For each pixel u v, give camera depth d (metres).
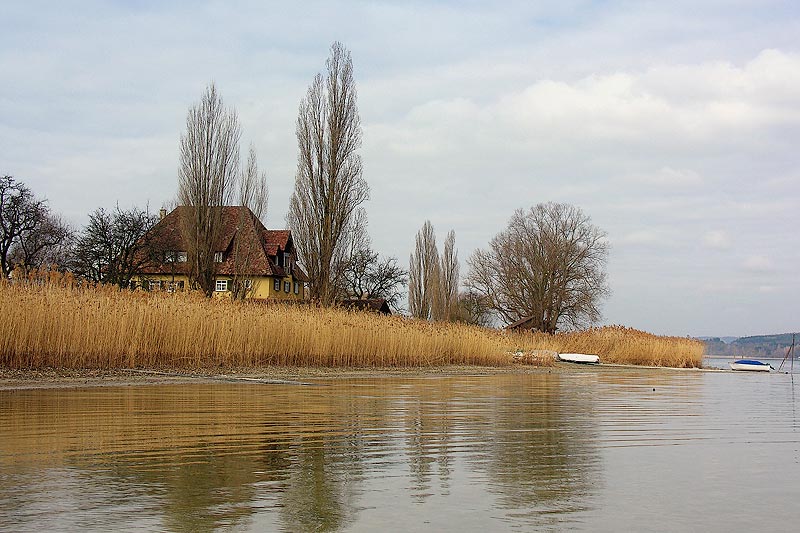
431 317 68.94
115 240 47.34
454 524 5.47
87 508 5.69
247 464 7.56
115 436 9.30
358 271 73.12
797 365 73.75
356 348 29.38
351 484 6.74
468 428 10.80
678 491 6.73
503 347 38.22
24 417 11.17
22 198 47.53
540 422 11.81
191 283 41.12
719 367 53.69
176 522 5.35
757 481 7.24
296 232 40.41
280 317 27.03
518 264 74.44
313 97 40.25
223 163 41.97
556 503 6.18
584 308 71.25
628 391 20.62
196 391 16.55
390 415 12.34
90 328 20.88
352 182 40.38
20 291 20.41
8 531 5.07
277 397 15.43
